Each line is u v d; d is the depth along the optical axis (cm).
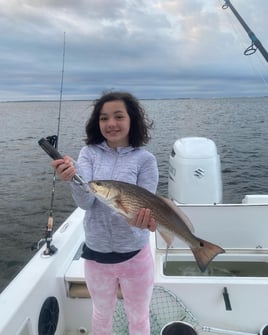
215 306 248
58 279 248
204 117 3058
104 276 192
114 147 197
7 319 183
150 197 172
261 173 1124
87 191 173
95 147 201
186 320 243
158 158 1269
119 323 240
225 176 1105
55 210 907
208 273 298
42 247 267
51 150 167
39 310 219
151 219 166
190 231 182
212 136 1845
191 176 383
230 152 1440
